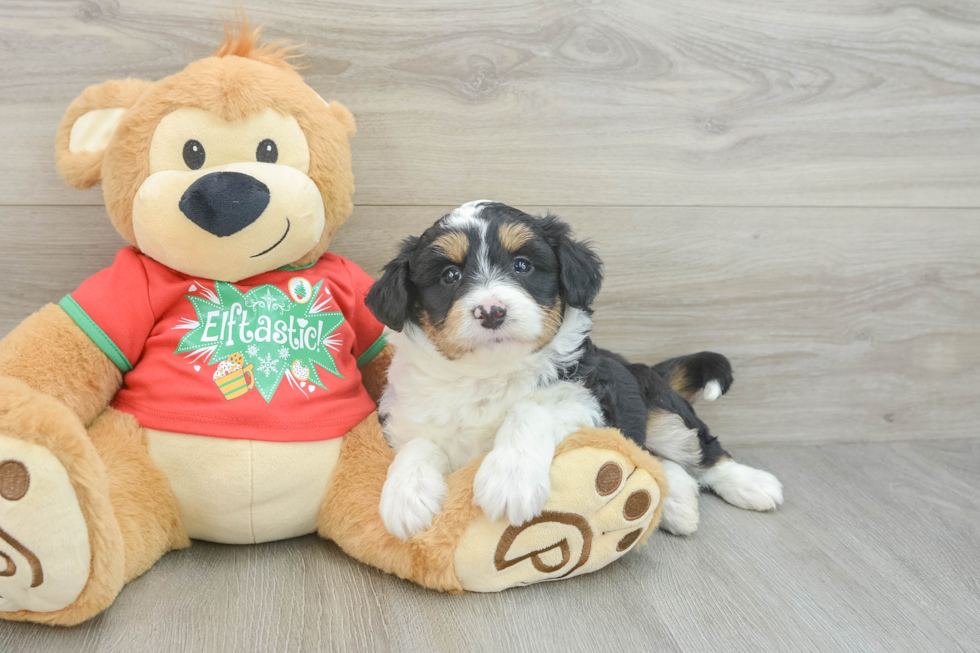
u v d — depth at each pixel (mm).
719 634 1352
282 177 1555
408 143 2033
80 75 1871
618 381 1704
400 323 1566
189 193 1445
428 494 1442
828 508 1937
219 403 1519
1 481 1184
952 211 2344
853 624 1398
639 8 2059
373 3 1939
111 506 1338
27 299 1974
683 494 1766
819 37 2166
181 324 1583
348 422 1647
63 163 1639
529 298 1497
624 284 2219
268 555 1610
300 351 1634
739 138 2188
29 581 1230
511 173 2100
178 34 1885
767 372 2357
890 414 2461
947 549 1715
